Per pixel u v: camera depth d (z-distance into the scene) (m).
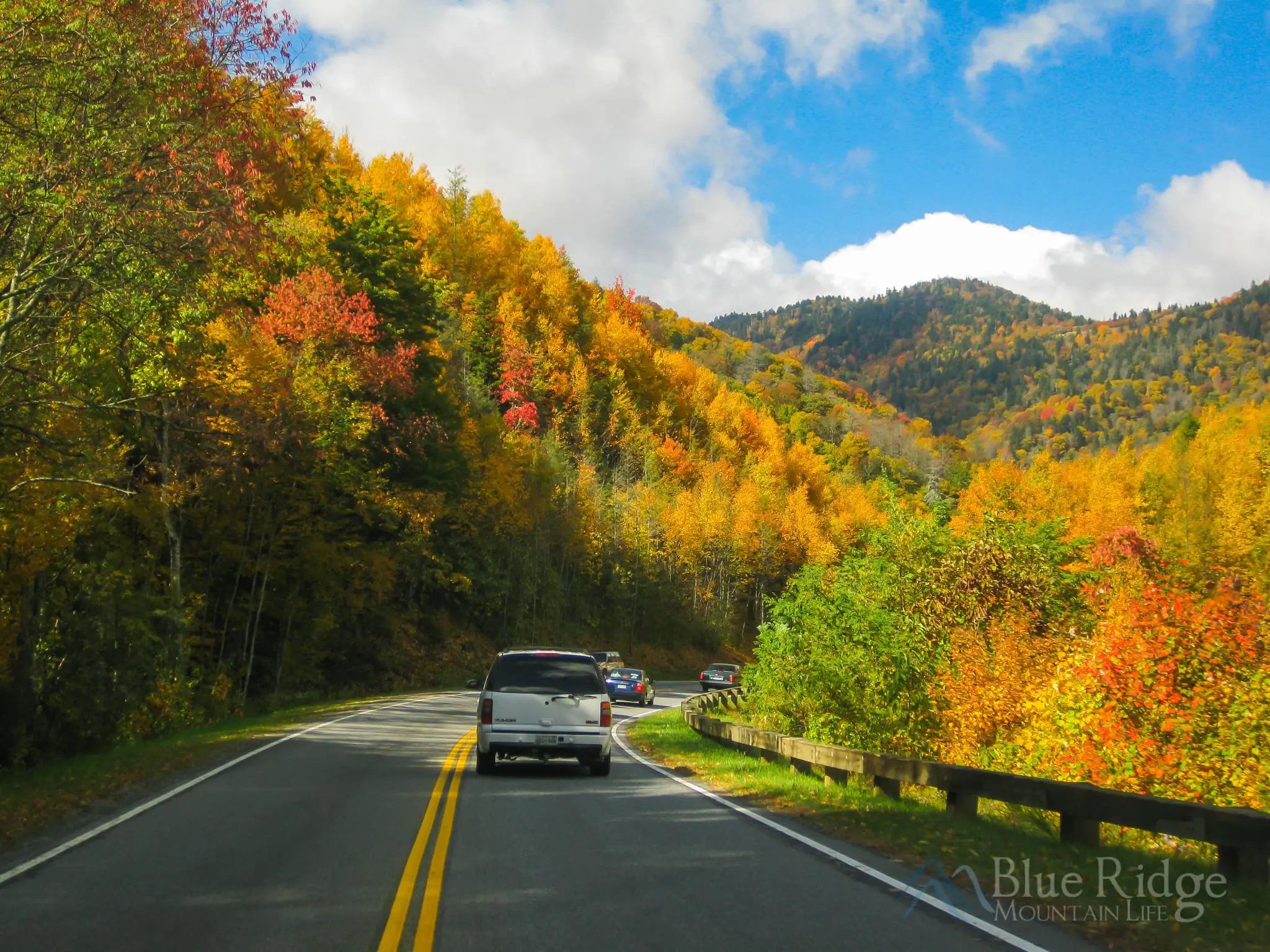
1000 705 16.95
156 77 13.84
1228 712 12.20
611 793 13.13
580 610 76.56
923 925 6.50
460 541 56.31
